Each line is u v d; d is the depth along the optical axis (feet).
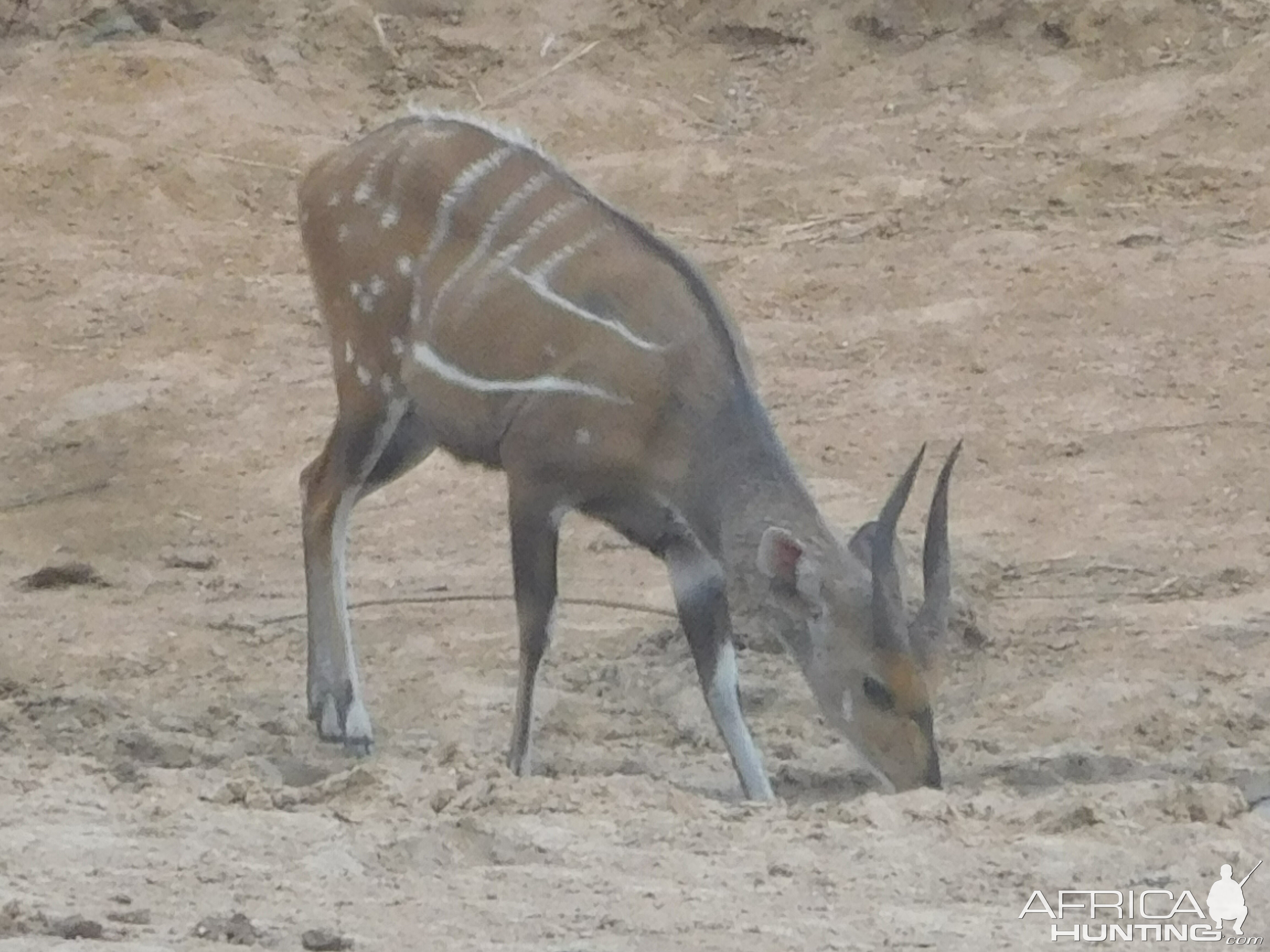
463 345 36.35
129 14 76.07
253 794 31.22
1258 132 63.41
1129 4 69.77
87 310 60.39
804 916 24.90
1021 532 45.29
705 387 35.01
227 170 67.26
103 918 24.20
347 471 38.70
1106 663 39.65
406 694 39.91
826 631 34.30
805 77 71.97
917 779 33.76
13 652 41.96
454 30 75.77
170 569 47.50
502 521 48.70
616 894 25.67
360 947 23.18
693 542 35.68
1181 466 47.98
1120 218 60.75
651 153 67.62
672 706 38.96
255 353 58.34
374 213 37.91
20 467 52.85
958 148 65.87
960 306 56.65
